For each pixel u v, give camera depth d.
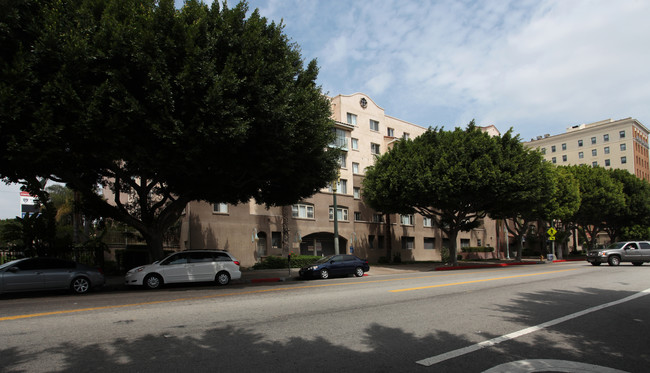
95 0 11.73
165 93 11.38
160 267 15.41
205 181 15.46
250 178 16.20
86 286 13.92
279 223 30.05
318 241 33.56
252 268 26.62
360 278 20.02
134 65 11.46
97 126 11.24
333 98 37.34
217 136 12.10
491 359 5.65
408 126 45.00
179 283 17.16
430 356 5.77
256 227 28.55
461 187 26.38
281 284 16.48
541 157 28.94
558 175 36.97
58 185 34.44
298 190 17.91
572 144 90.12
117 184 18.08
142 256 21.88
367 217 37.00
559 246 45.22
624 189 50.75
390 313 8.98
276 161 14.53
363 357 5.70
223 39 12.70
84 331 7.14
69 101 10.84
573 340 6.77
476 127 29.20
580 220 48.22
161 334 6.94
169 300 11.05
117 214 17.58
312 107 14.49
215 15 13.19
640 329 7.64
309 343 6.41
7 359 5.51
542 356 5.82
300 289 13.92
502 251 54.34
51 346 6.16
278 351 5.95
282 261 27.48
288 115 13.20
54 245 19.25
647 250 26.64
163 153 12.26
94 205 17.78
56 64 11.05
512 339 6.79
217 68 12.72
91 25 11.30
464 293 12.45
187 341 6.48
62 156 12.15
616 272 20.77
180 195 17.98
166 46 11.55
